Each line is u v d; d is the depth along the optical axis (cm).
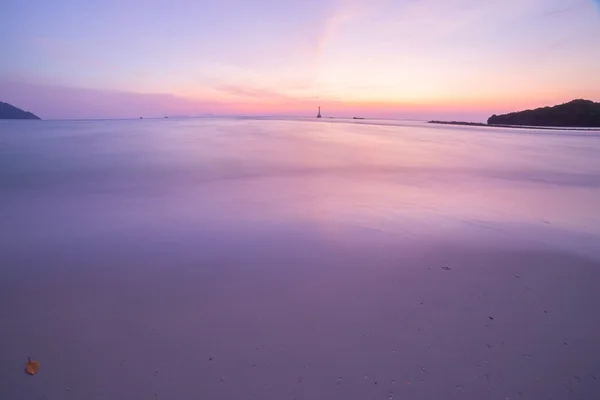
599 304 272
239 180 770
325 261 349
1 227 451
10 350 221
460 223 474
